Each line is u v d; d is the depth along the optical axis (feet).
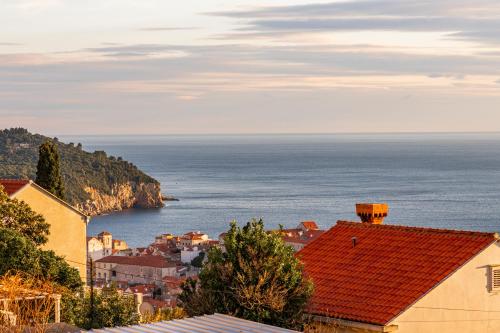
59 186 208.64
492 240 112.78
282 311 107.96
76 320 135.33
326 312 109.19
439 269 110.93
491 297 113.19
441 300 108.78
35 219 157.58
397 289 109.81
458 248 113.91
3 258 131.85
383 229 125.39
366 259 119.34
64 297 131.13
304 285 109.91
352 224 130.62
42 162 207.51
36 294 99.66
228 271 108.78
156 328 80.23
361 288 112.78
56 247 189.37
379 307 107.55
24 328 83.97
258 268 108.27
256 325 82.28
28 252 133.39
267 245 109.50
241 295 106.93
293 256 113.19
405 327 105.91
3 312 87.56
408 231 122.52
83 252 194.18
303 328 107.96
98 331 79.87
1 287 100.07
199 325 81.76
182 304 115.03
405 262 115.03
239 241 110.93
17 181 186.60
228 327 81.00
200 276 111.34
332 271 118.93
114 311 148.97
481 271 112.57
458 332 109.91
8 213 153.89
